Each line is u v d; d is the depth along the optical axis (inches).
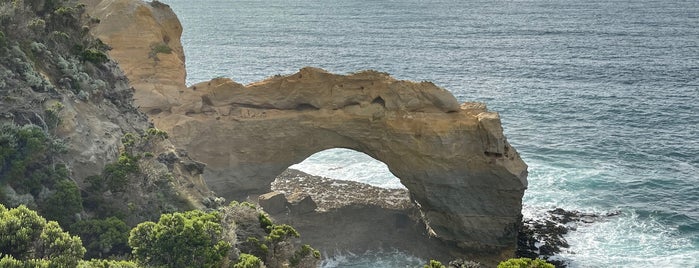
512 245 1969.7
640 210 2169.0
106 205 1248.8
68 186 1176.2
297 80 2143.2
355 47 6033.5
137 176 1326.3
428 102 2033.7
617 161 2632.9
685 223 2066.9
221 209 1322.6
